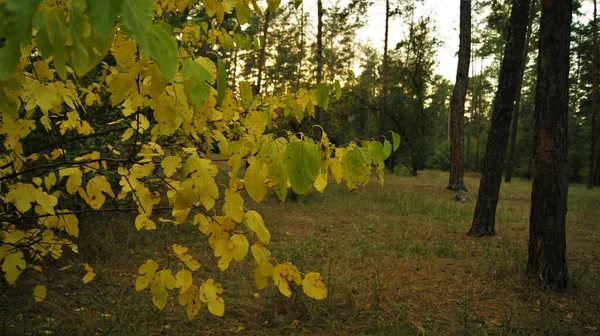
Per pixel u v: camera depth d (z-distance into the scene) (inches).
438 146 1806.1
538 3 865.5
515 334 144.5
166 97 48.4
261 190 45.9
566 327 151.5
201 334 137.8
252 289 179.2
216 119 70.7
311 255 232.5
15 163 76.6
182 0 66.1
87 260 198.7
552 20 185.6
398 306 165.6
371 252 244.1
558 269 187.6
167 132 51.2
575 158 1401.3
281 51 871.1
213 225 55.7
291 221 336.2
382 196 505.7
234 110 69.2
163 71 31.2
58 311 144.4
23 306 147.4
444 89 1670.8
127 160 65.2
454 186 629.9
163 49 31.3
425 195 544.1
